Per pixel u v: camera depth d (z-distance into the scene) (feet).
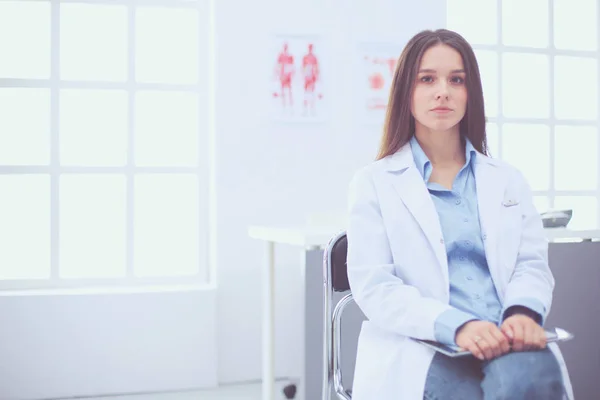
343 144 11.10
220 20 10.64
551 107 12.57
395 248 3.70
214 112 10.72
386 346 3.61
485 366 3.20
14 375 9.74
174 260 11.07
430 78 3.79
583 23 12.92
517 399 3.04
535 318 3.44
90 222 10.68
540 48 12.49
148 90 10.82
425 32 3.90
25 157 10.47
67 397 9.93
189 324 10.33
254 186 10.79
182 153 11.10
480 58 12.17
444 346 3.24
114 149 10.78
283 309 10.80
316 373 6.66
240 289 10.73
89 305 9.97
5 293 9.85
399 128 3.92
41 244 10.51
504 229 3.82
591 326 7.79
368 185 3.86
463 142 4.02
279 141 10.87
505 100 12.40
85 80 10.57
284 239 6.95
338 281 4.77
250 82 10.77
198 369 10.37
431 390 3.32
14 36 10.44
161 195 10.98
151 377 10.20
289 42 10.88
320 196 11.03
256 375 10.79
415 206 3.71
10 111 10.41
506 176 3.98
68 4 10.59
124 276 10.73
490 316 3.56
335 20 11.05
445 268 3.60
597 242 7.85
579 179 12.89
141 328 10.16
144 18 10.92
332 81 11.04
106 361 10.04
